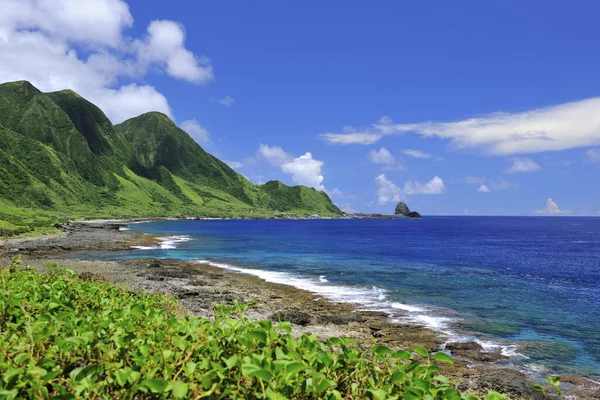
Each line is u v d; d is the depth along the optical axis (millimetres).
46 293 5668
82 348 3602
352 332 21203
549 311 27031
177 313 13594
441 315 25406
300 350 3375
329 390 3066
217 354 3383
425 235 134375
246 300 27938
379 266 50250
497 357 17859
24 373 2826
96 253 60688
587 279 42344
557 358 17859
